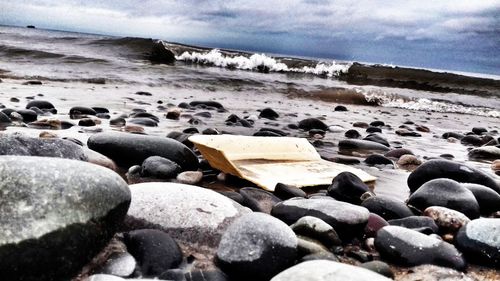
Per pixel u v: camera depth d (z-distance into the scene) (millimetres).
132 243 434
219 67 3633
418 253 465
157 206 496
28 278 352
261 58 3789
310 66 3824
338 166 849
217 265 432
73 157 651
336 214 518
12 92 1660
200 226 480
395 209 592
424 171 764
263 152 837
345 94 2713
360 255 474
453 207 616
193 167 785
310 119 1459
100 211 395
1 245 339
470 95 3426
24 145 609
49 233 357
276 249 420
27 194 370
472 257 474
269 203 607
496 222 488
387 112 2328
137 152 760
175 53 3732
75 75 2377
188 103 1828
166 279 386
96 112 1346
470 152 1192
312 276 345
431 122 2072
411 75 3793
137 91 2131
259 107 1997
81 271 387
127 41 4078
